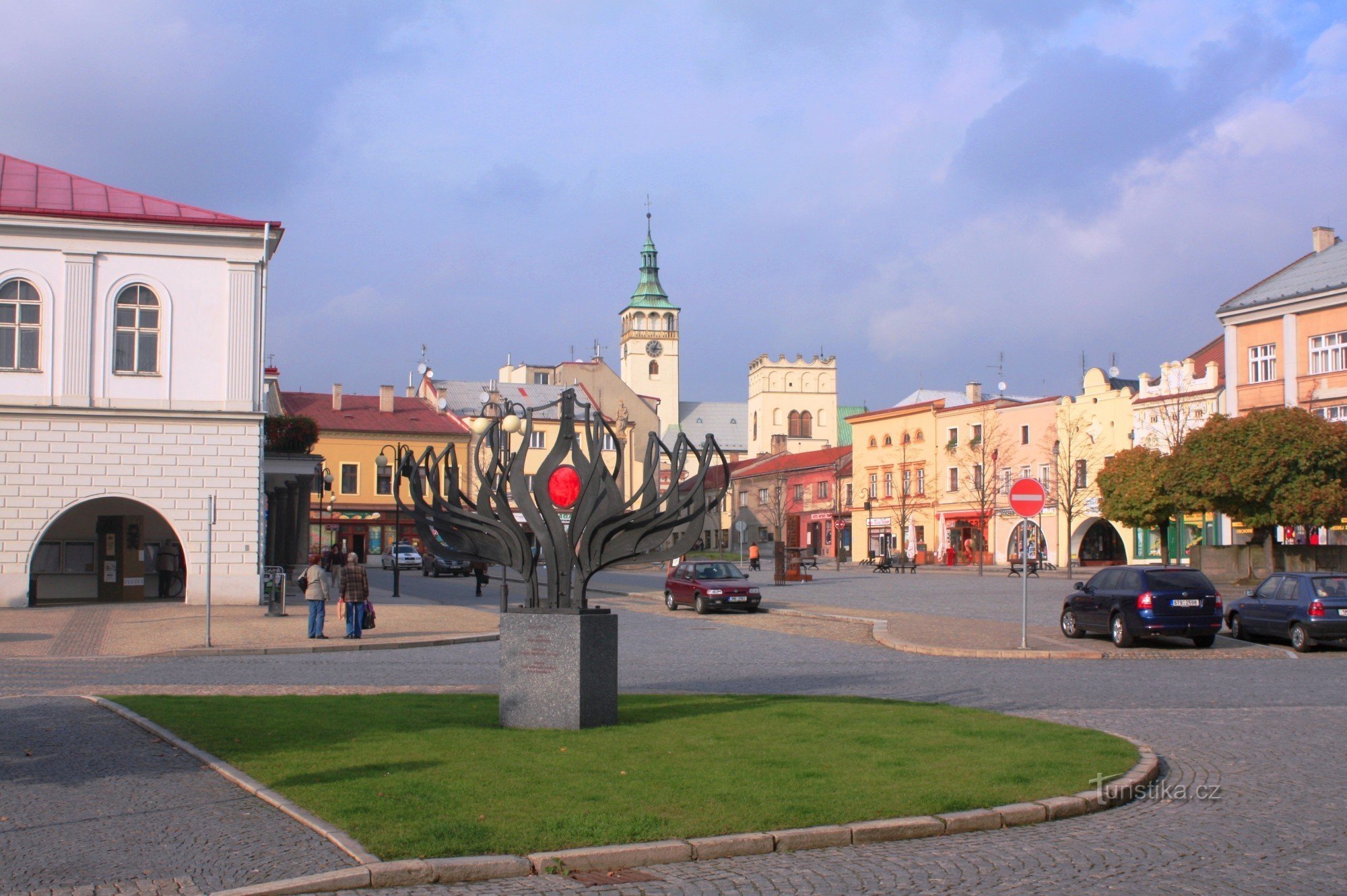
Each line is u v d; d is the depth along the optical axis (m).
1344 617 22.28
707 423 144.50
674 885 7.00
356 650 23.69
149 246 34.00
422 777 9.41
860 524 91.81
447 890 6.86
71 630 26.61
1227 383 57.41
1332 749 11.48
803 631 28.41
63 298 33.25
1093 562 71.88
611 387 106.56
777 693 15.98
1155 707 14.66
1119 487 51.16
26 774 9.87
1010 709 14.45
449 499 13.60
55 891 6.63
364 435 82.69
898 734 11.48
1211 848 7.85
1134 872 7.28
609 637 12.29
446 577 61.75
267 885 6.71
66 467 32.75
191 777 9.70
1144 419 66.06
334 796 8.73
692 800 8.62
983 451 78.44
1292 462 41.12
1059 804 8.67
